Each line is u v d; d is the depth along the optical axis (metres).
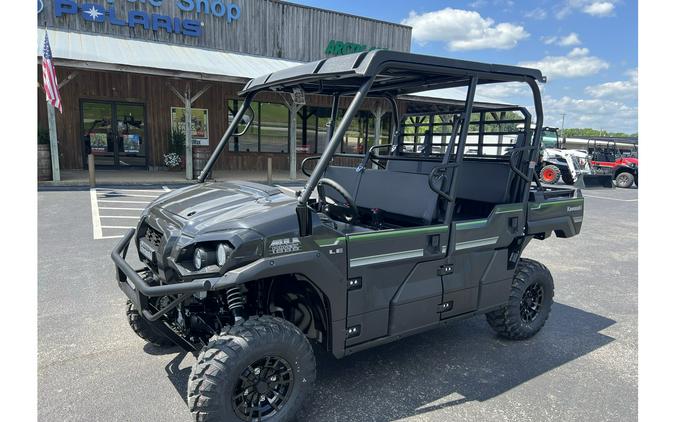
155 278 2.82
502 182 3.53
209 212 2.58
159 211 2.85
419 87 3.57
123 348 3.33
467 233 3.08
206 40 14.96
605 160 18.53
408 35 19.00
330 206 3.61
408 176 3.10
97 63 9.75
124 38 13.56
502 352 3.56
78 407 2.62
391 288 2.80
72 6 12.77
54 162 10.21
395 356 3.43
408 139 4.48
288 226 2.34
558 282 5.48
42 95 12.18
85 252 5.54
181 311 2.74
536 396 2.95
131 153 13.76
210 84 12.40
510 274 3.49
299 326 2.86
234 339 2.25
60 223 6.93
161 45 13.88
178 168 14.12
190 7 14.48
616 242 7.78
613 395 2.98
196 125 14.43
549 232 3.77
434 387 3.00
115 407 2.63
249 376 2.31
